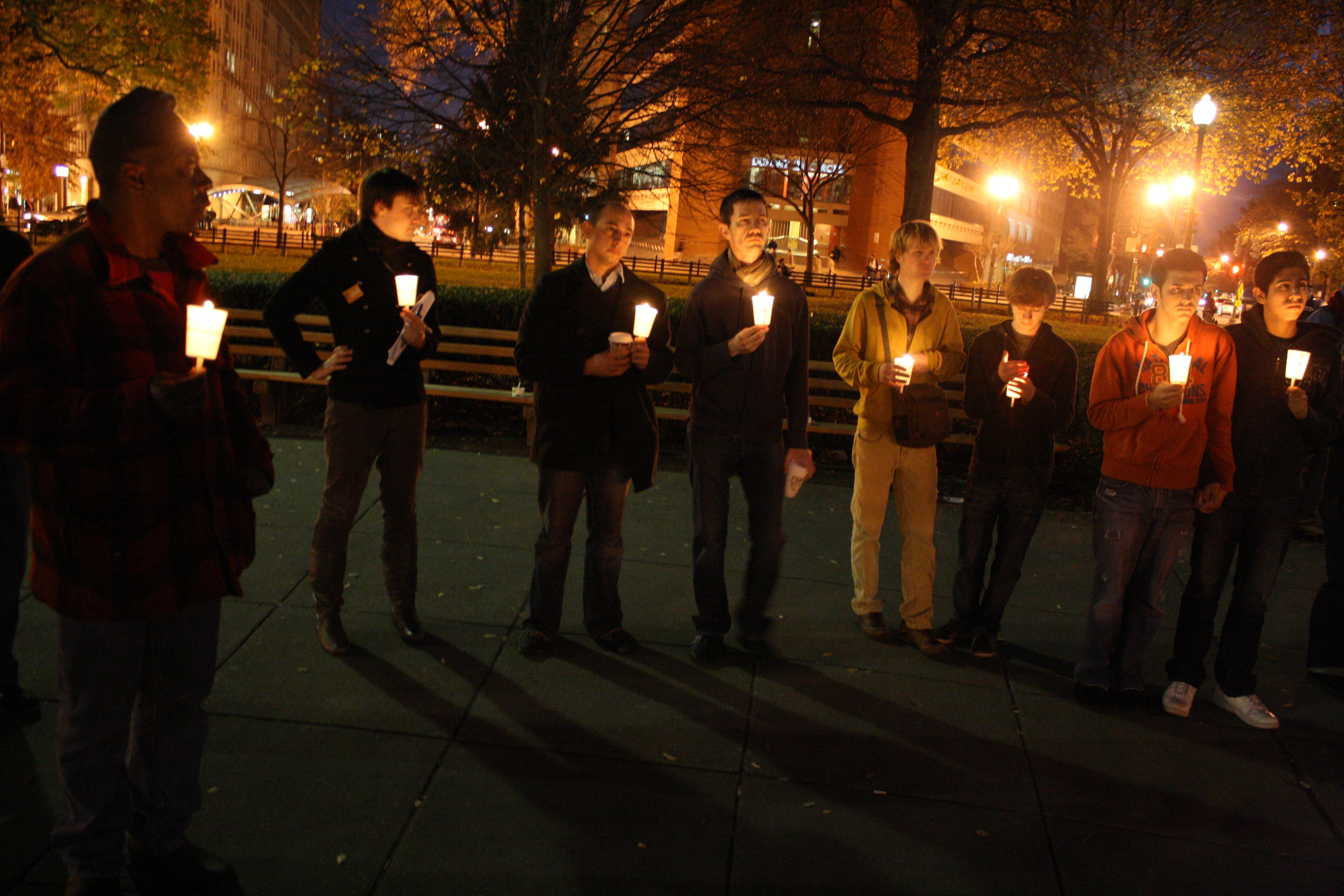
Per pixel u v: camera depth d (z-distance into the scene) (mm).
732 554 5977
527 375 4133
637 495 7090
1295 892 3049
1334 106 27891
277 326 4035
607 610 4445
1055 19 18672
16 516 3352
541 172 15117
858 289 43281
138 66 26719
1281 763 3883
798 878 2938
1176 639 4316
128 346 2299
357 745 3508
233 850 2887
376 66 15102
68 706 2439
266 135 105188
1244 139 30734
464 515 6363
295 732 3562
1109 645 4230
